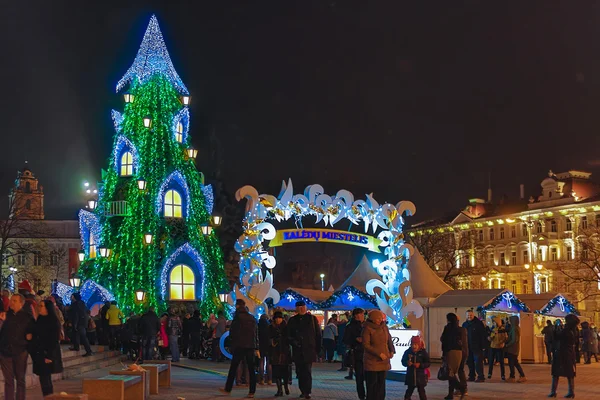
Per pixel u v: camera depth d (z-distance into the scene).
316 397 20.20
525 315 38.09
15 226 81.25
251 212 26.16
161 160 54.56
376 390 16.17
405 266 28.55
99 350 33.31
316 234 27.47
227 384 20.64
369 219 28.27
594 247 87.62
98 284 51.66
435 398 20.09
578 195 102.81
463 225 114.38
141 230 52.66
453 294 36.91
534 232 105.62
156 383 20.33
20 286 19.03
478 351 25.27
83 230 56.12
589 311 95.31
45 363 15.21
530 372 30.27
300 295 39.84
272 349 20.36
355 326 19.36
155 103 55.62
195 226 54.59
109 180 55.12
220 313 35.12
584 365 37.72
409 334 26.67
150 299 51.09
